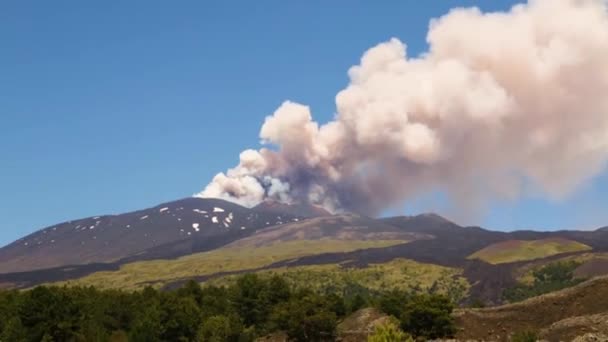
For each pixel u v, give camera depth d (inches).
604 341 3922.2
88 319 5561.0
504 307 5413.4
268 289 6584.6
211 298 6742.1
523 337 3998.5
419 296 4766.2
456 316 5162.4
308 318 4867.1
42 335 4921.3
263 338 5639.8
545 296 5462.6
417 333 4606.3
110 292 6934.1
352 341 4758.9
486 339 4749.0
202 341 4926.2
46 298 5059.1
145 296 6919.3
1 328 5132.9
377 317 5974.4
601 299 5152.6
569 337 4217.5
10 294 6392.7
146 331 4906.5
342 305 6560.0
